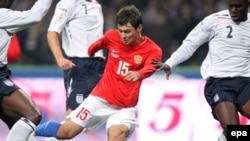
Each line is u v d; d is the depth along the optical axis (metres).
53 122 23.44
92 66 25.84
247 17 23.67
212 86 23.67
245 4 23.23
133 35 22.95
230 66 23.56
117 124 22.91
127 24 22.77
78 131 23.34
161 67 23.28
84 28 25.75
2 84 23.36
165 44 43.91
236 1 23.14
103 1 45.12
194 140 34.66
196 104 34.94
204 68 24.03
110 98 23.20
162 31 44.19
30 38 43.16
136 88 23.28
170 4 45.12
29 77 35.78
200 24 23.95
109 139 22.73
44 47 43.12
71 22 25.75
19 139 22.89
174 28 44.25
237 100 23.52
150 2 45.28
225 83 23.52
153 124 34.69
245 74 23.61
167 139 34.59
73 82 25.86
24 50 43.00
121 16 22.86
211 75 23.70
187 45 23.88
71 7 25.45
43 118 35.19
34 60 42.84
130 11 22.89
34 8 23.19
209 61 24.02
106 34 23.62
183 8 44.84
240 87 23.44
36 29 43.28
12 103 23.23
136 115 23.66
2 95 23.31
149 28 44.44
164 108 34.81
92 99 23.41
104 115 23.33
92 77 25.84
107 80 23.41
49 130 23.36
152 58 23.17
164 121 34.75
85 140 34.53
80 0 25.89
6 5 23.47
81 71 25.73
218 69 23.62
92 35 25.84
